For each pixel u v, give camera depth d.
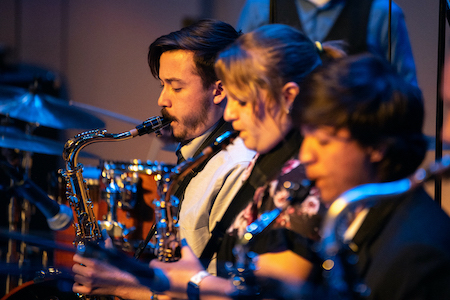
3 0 6.57
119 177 3.70
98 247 2.27
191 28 2.83
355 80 1.58
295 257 1.78
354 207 1.53
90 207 3.03
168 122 2.92
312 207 1.82
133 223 3.68
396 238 1.54
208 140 2.84
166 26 6.29
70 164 3.00
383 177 1.60
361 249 1.61
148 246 3.32
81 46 6.63
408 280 1.45
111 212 3.71
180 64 2.76
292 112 1.71
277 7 3.99
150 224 3.67
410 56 3.75
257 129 2.04
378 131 1.55
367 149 1.58
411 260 1.46
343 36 3.79
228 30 2.87
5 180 4.60
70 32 6.64
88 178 3.97
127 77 6.50
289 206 1.87
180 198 2.80
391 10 3.70
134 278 2.12
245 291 1.80
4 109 4.78
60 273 2.93
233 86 2.02
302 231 1.80
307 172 1.67
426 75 4.18
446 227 1.52
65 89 6.67
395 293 1.47
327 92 1.58
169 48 2.81
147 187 3.69
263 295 1.78
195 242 2.56
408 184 1.41
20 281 4.40
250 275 1.81
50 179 4.73
